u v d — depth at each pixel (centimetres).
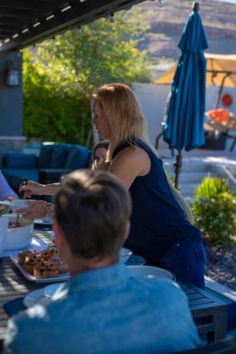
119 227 100
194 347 103
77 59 984
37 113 984
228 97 1215
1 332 125
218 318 151
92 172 106
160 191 207
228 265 445
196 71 510
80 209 97
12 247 192
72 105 1009
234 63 974
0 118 771
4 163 727
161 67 1308
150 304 100
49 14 521
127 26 1039
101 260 100
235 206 502
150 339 98
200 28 505
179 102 514
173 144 525
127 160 200
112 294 97
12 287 157
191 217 231
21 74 773
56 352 92
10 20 569
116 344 95
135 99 209
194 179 844
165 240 212
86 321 94
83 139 1017
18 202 234
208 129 1078
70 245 99
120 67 1038
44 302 132
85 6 420
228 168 846
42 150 714
